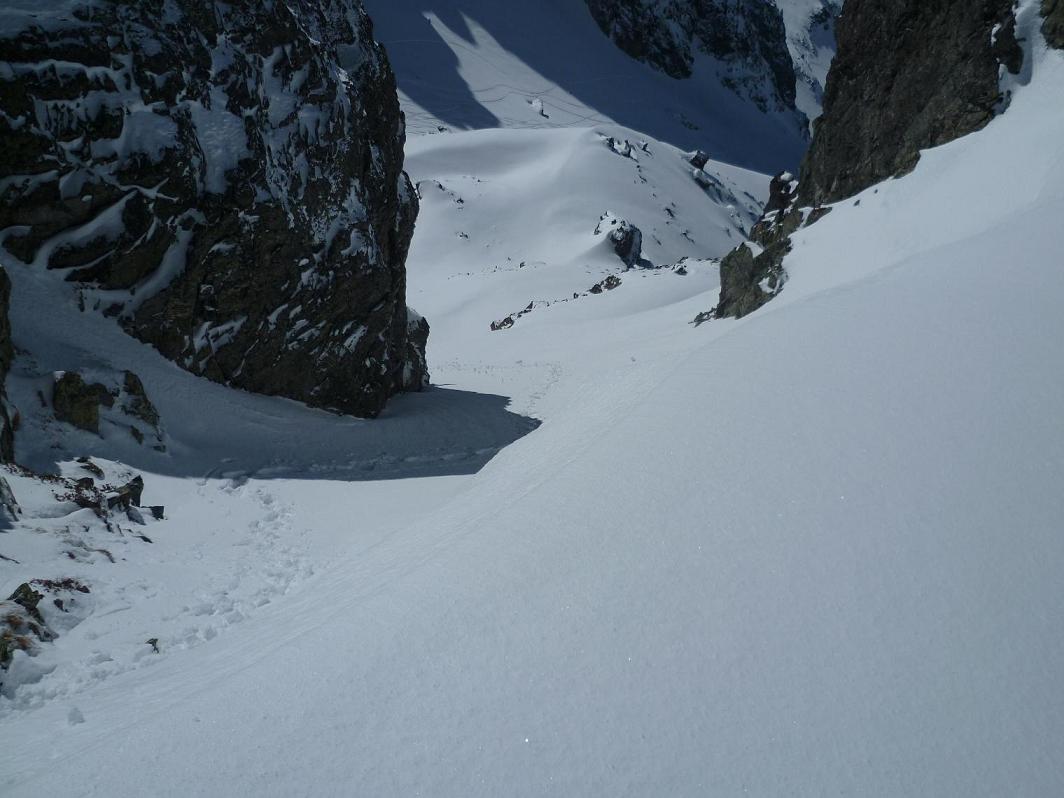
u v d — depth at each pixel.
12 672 7.87
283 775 3.82
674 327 43.34
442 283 89.38
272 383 22.69
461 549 5.36
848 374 5.59
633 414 6.29
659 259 127.75
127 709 6.31
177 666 7.52
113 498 13.54
